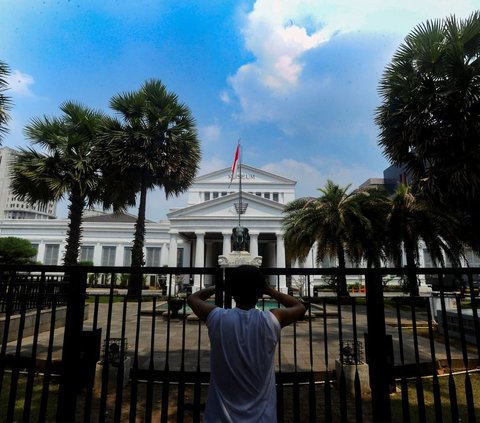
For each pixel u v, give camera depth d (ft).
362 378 14.21
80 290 8.43
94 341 12.17
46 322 25.61
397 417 12.16
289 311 5.95
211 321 5.61
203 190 133.49
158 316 37.24
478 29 30.76
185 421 11.94
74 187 44.91
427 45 32.50
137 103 51.37
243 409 5.02
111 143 48.32
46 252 106.63
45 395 8.53
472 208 30.99
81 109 49.11
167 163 52.03
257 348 5.30
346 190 56.13
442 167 31.07
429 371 16.83
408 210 48.93
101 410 9.01
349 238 51.88
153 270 8.55
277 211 89.81
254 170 136.15
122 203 54.49
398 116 34.37
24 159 44.21
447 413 12.52
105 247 107.65
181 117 54.90
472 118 28.78
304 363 17.93
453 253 49.39
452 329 25.73
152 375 8.79
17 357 8.91
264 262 114.01
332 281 57.52
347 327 30.17
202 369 16.42
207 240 106.73
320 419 12.09
